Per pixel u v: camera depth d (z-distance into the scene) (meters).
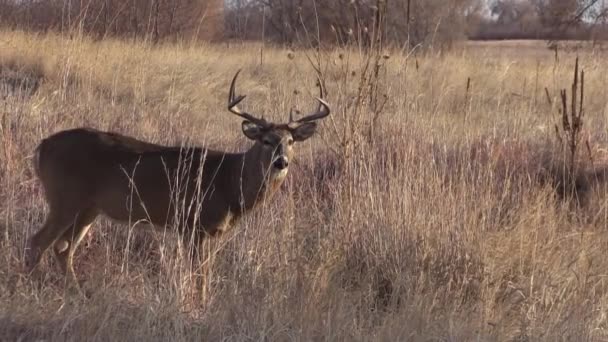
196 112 36.34
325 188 24.83
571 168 27.66
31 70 38.88
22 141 26.64
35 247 21.02
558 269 21.64
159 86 38.59
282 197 23.52
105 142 21.25
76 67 35.66
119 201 21.05
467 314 19.42
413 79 37.78
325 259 21.00
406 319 18.36
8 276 19.66
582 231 23.56
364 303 19.73
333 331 17.67
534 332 18.72
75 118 28.70
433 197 22.17
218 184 21.23
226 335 17.52
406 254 20.94
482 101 38.97
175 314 17.75
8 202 22.41
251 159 21.20
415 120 25.83
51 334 17.05
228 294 18.84
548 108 39.72
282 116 29.64
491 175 23.86
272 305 18.28
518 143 29.36
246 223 21.78
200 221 21.09
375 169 22.80
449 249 21.19
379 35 24.95
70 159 21.02
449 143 27.84
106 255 21.09
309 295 18.97
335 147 26.81
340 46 30.20
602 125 35.19
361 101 24.28
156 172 20.94
